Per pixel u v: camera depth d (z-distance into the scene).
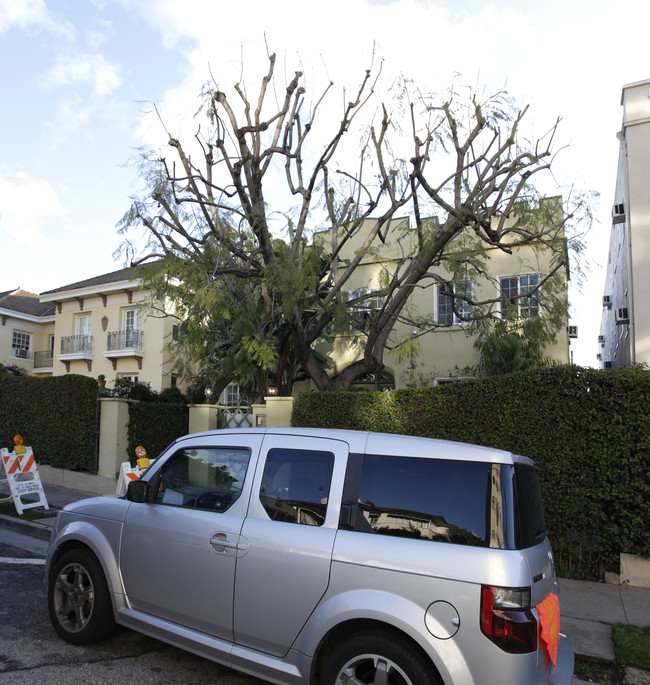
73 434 12.05
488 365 12.96
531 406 7.03
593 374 6.66
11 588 5.61
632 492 6.32
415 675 2.78
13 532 8.52
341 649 3.00
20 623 4.66
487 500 3.03
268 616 3.30
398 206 10.67
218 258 9.54
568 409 6.78
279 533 3.40
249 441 3.90
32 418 12.94
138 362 21.66
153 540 3.93
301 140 10.20
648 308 10.88
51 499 10.72
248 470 3.77
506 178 9.19
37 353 29.19
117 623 4.20
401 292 10.55
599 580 6.50
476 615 2.72
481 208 9.52
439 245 9.46
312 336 11.42
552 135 9.39
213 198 10.46
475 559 2.84
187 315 10.78
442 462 3.23
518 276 13.12
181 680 3.81
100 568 4.23
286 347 12.91
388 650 2.87
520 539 2.94
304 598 3.18
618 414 6.46
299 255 10.84
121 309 22.70
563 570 6.67
